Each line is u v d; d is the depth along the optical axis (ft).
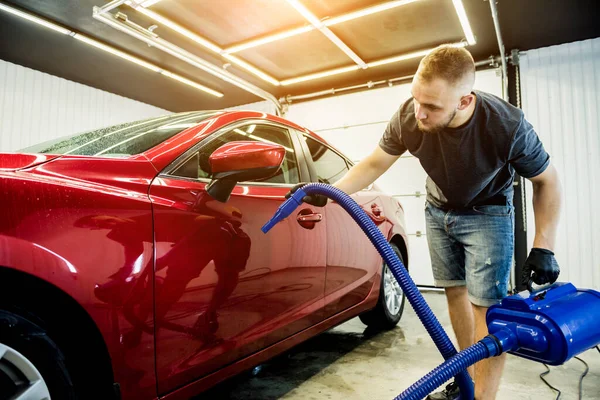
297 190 3.31
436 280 5.29
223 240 4.48
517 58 16.78
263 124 6.19
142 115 23.57
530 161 4.09
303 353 7.94
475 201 4.65
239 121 5.68
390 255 2.68
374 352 8.01
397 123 4.55
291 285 5.48
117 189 3.81
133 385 3.52
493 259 4.47
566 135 15.99
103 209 3.55
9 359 2.94
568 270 15.58
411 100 4.44
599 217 15.28
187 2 13.69
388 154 4.86
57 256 3.13
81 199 3.46
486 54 17.53
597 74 15.80
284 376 6.69
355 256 7.29
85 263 3.26
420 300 2.54
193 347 4.06
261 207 5.16
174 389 3.91
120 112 22.39
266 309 5.03
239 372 4.71
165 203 4.05
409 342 8.73
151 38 15.19
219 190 4.53
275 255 5.21
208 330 4.22
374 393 6.01
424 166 4.58
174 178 4.37
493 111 3.87
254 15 14.51
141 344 3.57
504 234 4.53
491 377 4.17
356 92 20.93
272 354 5.22
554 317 2.42
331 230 6.55
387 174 19.20
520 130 3.89
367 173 4.95
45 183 3.35
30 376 3.02
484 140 3.98
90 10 14.24
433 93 3.38
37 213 3.15
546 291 2.87
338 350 8.16
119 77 19.92
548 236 4.15
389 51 17.39
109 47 16.79
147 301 3.63
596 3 13.56
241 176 4.14
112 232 3.51
